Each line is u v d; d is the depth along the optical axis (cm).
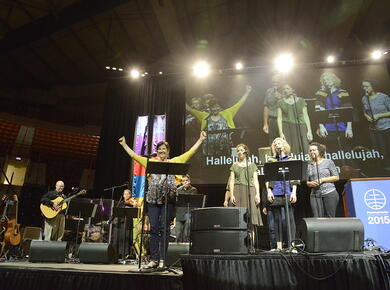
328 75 771
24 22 977
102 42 1097
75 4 908
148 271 340
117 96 912
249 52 1173
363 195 438
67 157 1442
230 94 806
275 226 430
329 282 285
